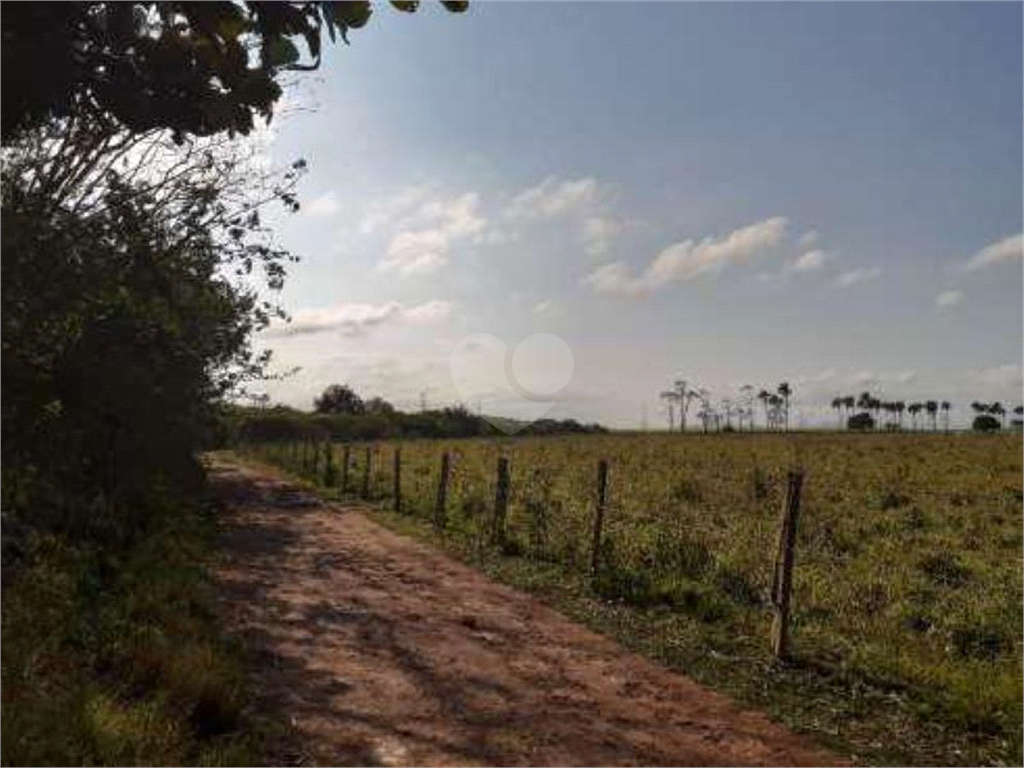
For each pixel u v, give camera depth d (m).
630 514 18.83
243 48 4.32
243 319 18.20
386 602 11.02
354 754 6.10
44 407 7.98
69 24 4.14
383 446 52.38
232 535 16.09
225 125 4.51
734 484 26.42
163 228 9.41
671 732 6.96
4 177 6.75
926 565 14.62
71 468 11.13
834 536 16.73
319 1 4.18
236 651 7.94
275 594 10.95
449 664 8.45
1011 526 19.80
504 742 6.55
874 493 25.23
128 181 8.45
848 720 7.39
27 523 9.08
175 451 17.38
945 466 36.47
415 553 14.91
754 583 12.29
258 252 11.61
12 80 4.09
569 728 6.93
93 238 7.33
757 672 8.57
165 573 10.09
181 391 15.54
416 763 6.04
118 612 7.88
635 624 10.27
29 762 4.68
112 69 4.36
